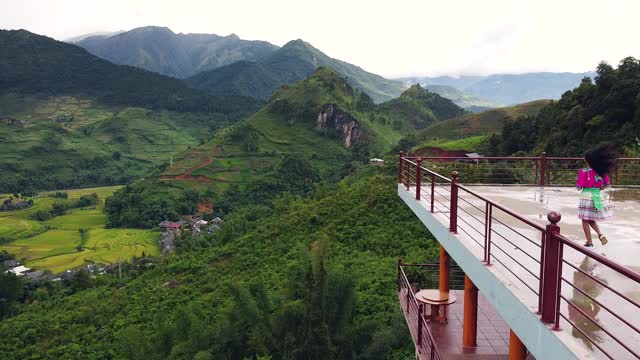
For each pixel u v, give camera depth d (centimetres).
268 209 8400
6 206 12719
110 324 3025
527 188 1034
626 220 714
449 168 2256
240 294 1855
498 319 904
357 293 2081
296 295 1903
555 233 377
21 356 2909
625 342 358
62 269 7919
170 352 1941
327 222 3556
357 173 7675
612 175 1077
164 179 12556
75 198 14175
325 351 1590
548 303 389
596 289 459
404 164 1106
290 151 14862
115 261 8188
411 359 1507
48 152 18188
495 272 502
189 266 3925
